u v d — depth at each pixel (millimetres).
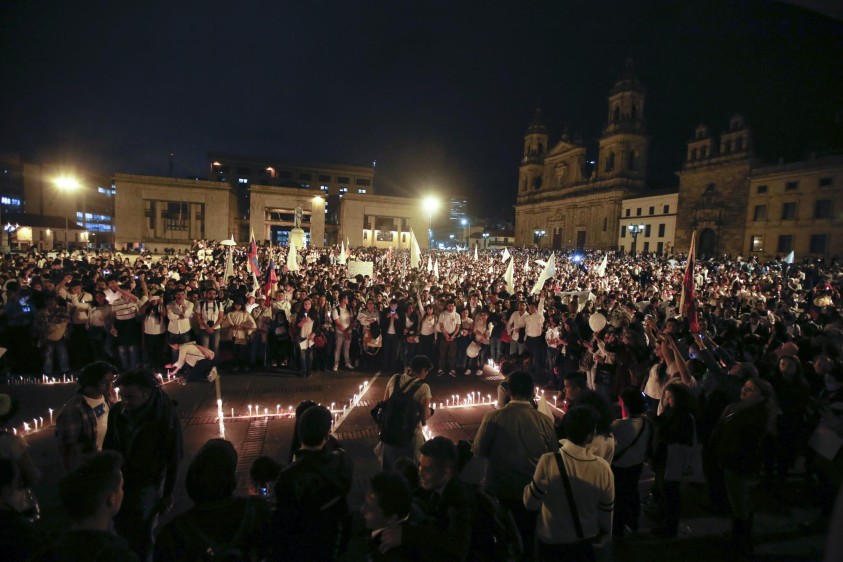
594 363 8344
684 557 4340
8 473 2621
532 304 11680
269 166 92625
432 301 12961
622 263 36625
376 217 75062
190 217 65938
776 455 5586
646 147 72688
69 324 9828
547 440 3941
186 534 2471
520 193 98562
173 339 9891
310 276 17250
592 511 3229
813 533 4730
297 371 10672
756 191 50438
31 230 64625
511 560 3760
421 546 2498
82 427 4055
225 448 2684
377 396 9000
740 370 5395
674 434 4652
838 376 5086
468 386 10039
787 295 18031
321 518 2859
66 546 2211
